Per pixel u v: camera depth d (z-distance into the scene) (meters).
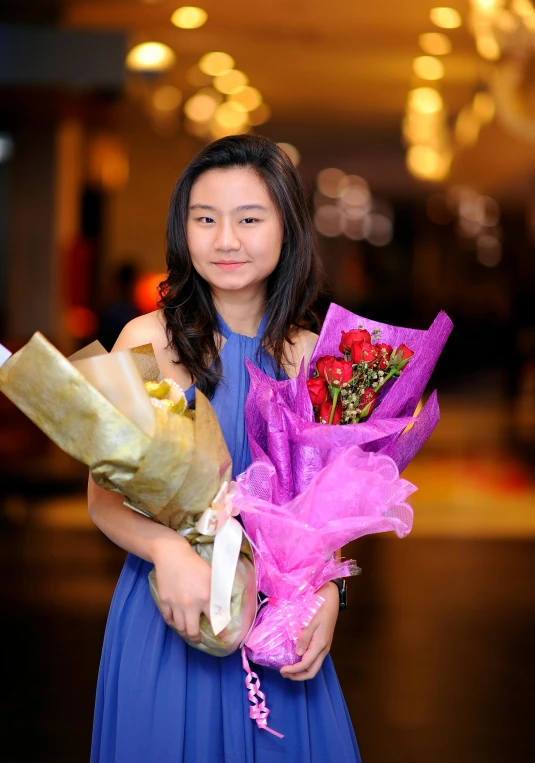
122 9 10.52
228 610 1.83
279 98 15.45
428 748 3.49
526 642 4.61
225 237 1.99
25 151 11.66
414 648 4.50
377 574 5.76
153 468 1.74
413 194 27.81
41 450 9.94
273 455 1.93
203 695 2.00
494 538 6.78
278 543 1.91
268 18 10.91
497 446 11.52
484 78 12.42
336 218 31.86
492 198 24.06
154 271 15.48
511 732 3.63
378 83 14.12
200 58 12.66
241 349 2.13
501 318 22.30
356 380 2.02
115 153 14.31
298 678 1.96
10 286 11.77
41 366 1.71
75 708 3.84
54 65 9.13
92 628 4.77
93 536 6.73
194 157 2.07
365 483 1.88
